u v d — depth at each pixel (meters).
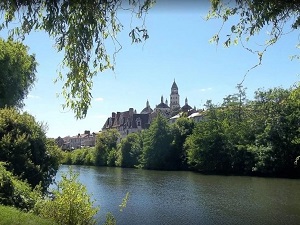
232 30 5.46
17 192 12.68
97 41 5.08
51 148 21.12
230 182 45.31
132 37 4.94
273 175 55.06
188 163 70.81
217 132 65.44
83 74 5.27
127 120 141.88
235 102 74.44
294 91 12.13
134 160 86.31
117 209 25.70
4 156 17.86
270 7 4.76
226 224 21.38
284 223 21.52
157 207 26.69
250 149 58.16
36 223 9.66
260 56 5.62
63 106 5.58
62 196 11.23
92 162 103.38
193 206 27.16
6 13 4.85
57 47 5.08
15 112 20.86
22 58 30.98
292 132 54.25
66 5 4.65
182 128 77.56
